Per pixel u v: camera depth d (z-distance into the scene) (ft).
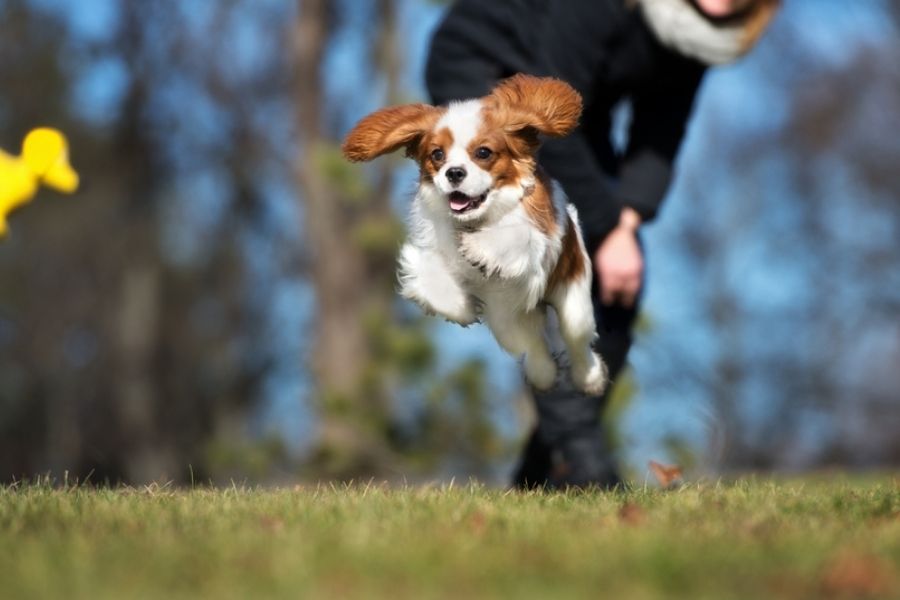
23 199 22.39
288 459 54.24
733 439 106.01
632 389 44.52
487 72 23.89
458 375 49.08
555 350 21.90
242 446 53.88
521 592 12.52
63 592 12.62
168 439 116.06
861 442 122.42
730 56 23.59
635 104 24.90
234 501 20.17
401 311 60.80
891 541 15.39
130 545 14.71
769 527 16.31
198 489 23.30
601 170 24.75
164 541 15.06
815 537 15.39
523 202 19.40
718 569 13.43
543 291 19.85
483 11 23.95
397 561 13.56
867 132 116.37
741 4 23.49
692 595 12.60
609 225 23.12
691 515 17.53
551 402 24.81
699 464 45.57
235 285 117.60
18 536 15.74
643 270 24.34
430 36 24.63
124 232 109.19
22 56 103.14
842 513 18.25
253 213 107.76
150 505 19.01
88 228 109.70
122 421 114.32
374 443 50.65
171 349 116.78
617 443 44.42
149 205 107.04
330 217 73.82
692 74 24.44
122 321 112.06
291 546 14.32
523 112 19.35
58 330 119.55
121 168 102.99
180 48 95.14
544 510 18.25
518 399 51.44
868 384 122.11
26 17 102.53
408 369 49.37
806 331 123.54
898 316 120.26
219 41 94.84
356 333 73.46
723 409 116.57
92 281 116.78
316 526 16.34
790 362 123.54
